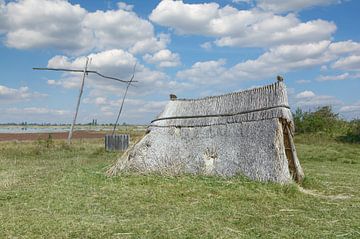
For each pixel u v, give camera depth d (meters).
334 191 11.14
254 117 11.78
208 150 12.29
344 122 35.75
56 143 27.75
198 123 12.91
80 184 10.99
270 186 10.39
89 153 22.77
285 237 6.86
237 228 7.32
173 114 13.64
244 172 11.23
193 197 9.72
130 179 11.53
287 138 11.83
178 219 7.75
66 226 7.12
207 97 13.41
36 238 6.53
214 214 8.21
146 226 7.24
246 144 11.59
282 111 11.30
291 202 9.48
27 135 47.88
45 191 10.07
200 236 6.74
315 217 8.23
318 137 31.89
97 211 8.27
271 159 10.91
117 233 6.85
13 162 17.22
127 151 13.32
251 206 8.99
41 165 16.44
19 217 7.66
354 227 7.52
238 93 12.75
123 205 8.82
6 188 10.59
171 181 11.30
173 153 12.67
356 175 14.38
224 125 12.35
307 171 15.31
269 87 11.97
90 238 6.61
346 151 23.33
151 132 13.45
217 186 10.66
